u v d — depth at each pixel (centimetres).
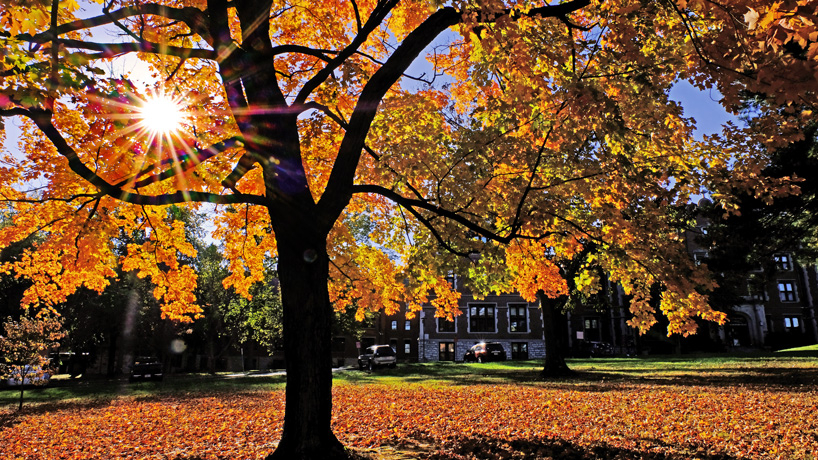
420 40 659
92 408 1498
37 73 448
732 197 723
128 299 3198
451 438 746
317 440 547
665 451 632
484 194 771
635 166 730
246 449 704
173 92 823
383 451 652
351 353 5506
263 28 635
